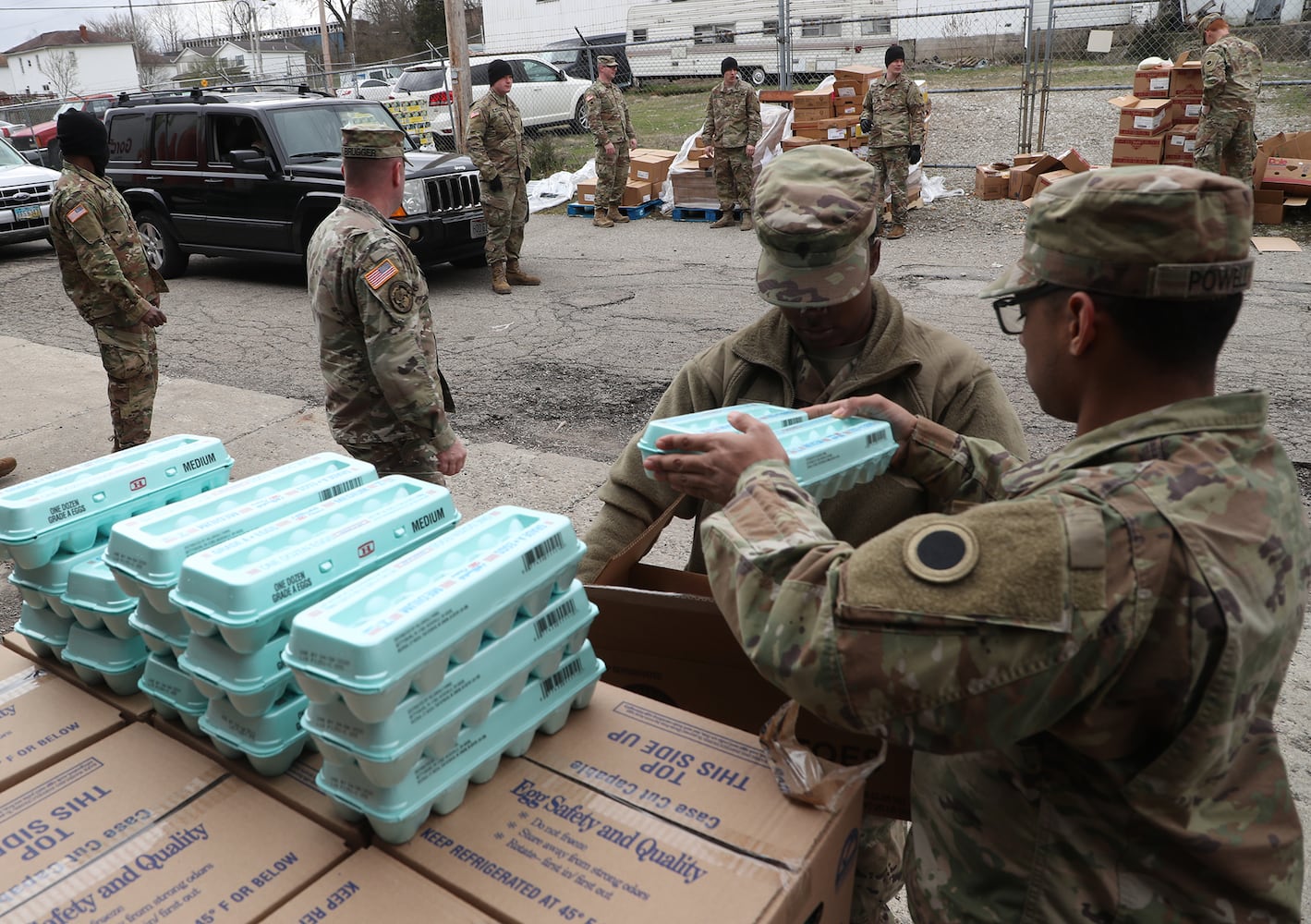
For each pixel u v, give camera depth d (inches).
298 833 50.0
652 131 659.4
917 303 298.8
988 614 36.0
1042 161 429.7
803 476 53.0
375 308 118.0
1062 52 750.5
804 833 48.3
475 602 47.8
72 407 249.3
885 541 39.2
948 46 769.6
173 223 384.5
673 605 64.1
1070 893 41.9
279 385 259.0
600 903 44.7
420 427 122.5
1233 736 38.0
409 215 334.3
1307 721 113.5
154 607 54.7
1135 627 35.6
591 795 51.3
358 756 45.1
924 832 49.3
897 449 61.9
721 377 75.0
